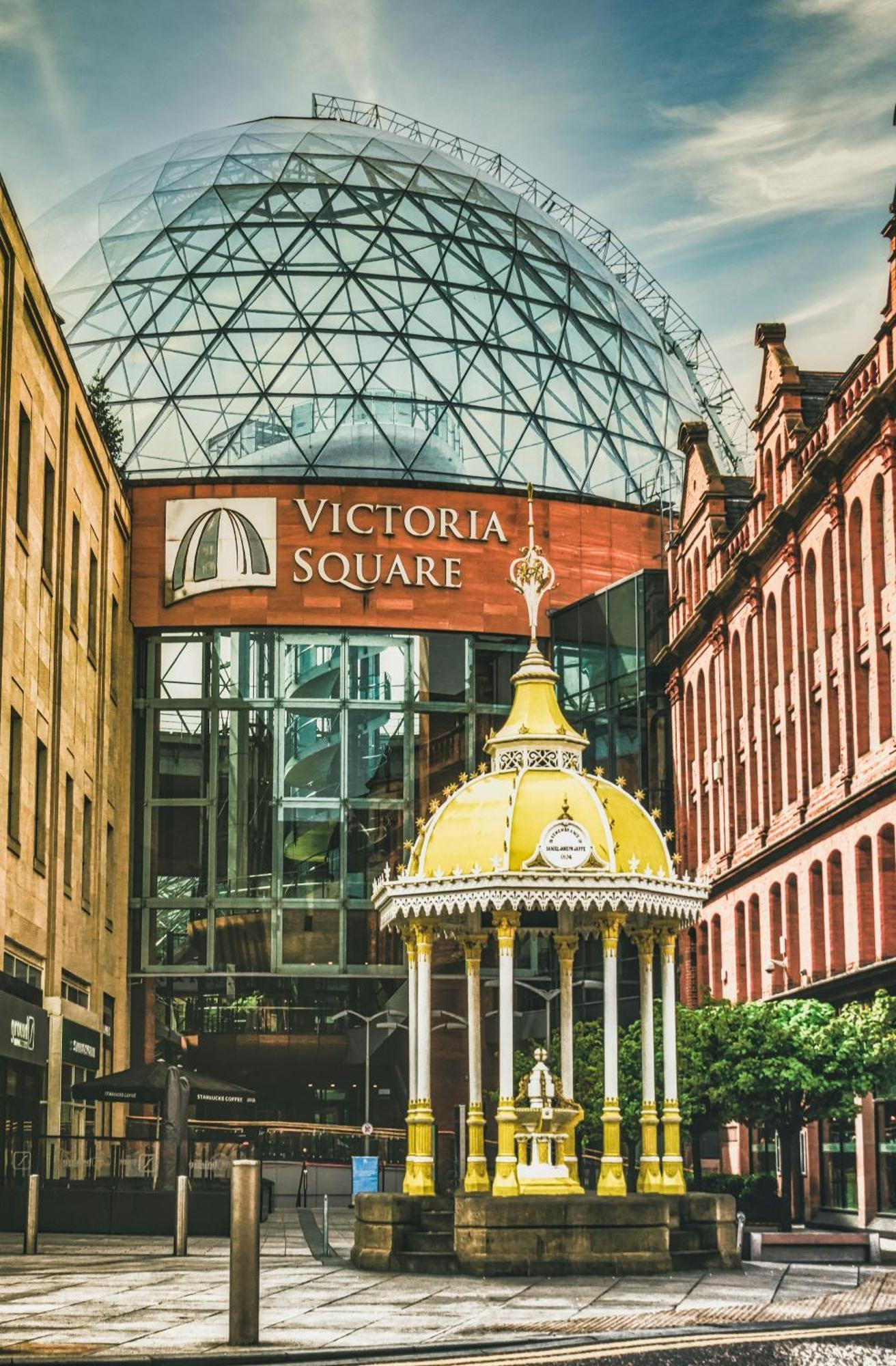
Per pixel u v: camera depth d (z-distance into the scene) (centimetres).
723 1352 1567
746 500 6278
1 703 4088
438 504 7138
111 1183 4009
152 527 7025
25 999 4319
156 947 6962
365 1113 7156
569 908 2758
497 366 7725
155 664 7088
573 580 7262
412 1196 2650
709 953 6038
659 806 6744
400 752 7081
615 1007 2667
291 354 7544
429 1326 1778
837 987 4441
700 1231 2575
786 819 5141
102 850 6025
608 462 7819
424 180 8281
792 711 5184
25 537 4441
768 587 5409
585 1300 2041
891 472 4200
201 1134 6825
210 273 7800
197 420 7431
